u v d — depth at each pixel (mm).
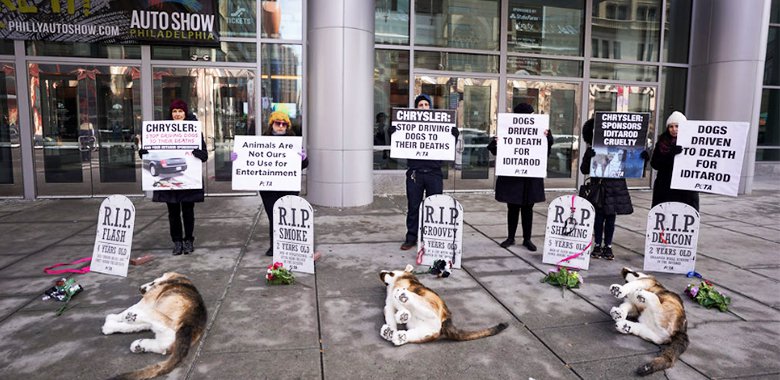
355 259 5414
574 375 3100
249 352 3318
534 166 5586
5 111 8719
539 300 4297
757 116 10266
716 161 5066
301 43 9383
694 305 4238
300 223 4863
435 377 3051
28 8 8352
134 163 9125
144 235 6355
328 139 8297
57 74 8766
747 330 3748
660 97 11242
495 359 3285
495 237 6496
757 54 10070
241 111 9359
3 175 8828
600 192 5473
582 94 10664
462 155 10227
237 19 9258
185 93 9180
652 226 5074
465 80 10070
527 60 10398
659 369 3115
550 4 10445
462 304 4191
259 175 5387
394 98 9844
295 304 4137
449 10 9984
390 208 8328
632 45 11000
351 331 3658
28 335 3529
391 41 9766
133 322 3412
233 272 4938
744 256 5754
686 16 11188
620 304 4098
